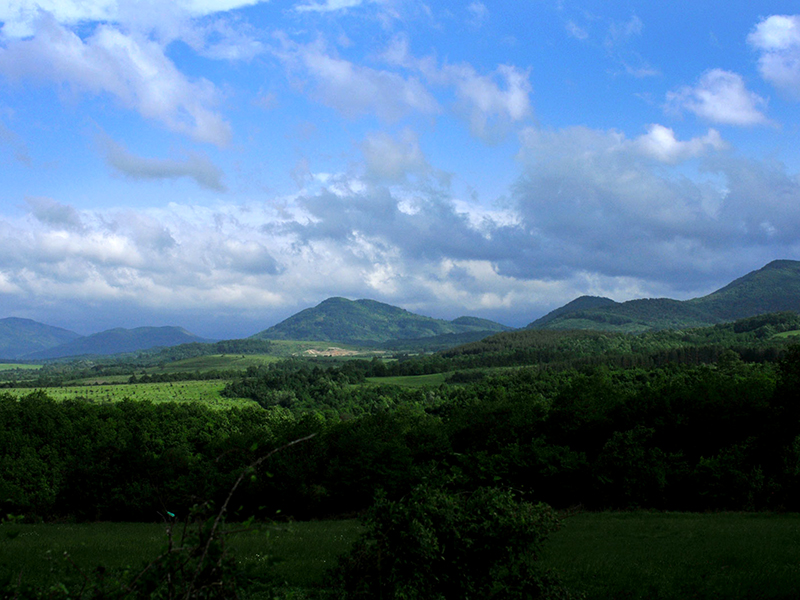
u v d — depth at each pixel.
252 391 158.50
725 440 41.84
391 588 7.51
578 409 47.09
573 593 9.02
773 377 53.56
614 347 196.88
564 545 20.14
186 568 5.31
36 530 31.84
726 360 93.06
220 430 64.19
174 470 47.34
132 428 61.22
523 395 63.78
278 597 9.50
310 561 15.19
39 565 13.31
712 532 22.67
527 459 40.56
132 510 43.69
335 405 132.50
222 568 5.24
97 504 45.22
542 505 8.48
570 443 47.06
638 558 16.86
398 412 63.38
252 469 5.50
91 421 60.34
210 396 158.50
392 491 41.06
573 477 39.34
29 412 57.75
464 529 8.05
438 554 7.82
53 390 175.75
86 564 14.59
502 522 7.97
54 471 49.09
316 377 165.25
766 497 33.62
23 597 4.97
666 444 43.44
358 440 47.16
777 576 13.80
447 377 168.50
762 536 20.94
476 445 49.62
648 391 47.66
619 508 36.84
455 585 7.95
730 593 12.52
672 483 36.12
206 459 49.97
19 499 46.19
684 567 15.46
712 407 42.50
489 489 8.79
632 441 38.53
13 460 50.41
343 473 43.03
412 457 45.06
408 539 7.56
